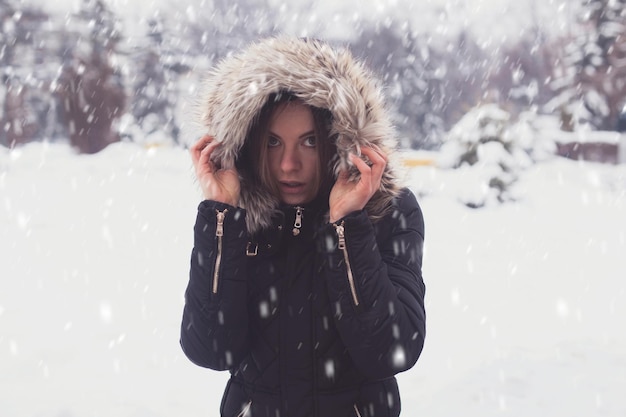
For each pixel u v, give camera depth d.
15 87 44.84
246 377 1.81
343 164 1.70
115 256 9.59
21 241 10.59
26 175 21.06
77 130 38.03
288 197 1.78
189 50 44.41
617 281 8.69
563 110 35.59
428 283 8.41
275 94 1.70
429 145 48.44
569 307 7.29
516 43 62.38
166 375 5.06
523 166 16.72
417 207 1.89
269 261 1.78
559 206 16.17
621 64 35.38
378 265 1.65
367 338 1.63
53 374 5.03
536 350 5.53
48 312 6.69
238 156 1.82
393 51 51.88
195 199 16.38
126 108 39.97
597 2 35.56
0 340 5.80
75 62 38.59
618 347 5.45
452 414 4.22
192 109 1.97
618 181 21.48
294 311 1.75
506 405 4.30
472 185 15.95
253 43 1.87
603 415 4.12
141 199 16.22
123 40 41.16
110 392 4.70
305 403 1.74
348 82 1.69
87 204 15.19
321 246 1.65
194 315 1.71
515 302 7.50
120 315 6.61
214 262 1.68
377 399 1.80
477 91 62.81
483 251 10.71
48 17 44.16
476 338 6.10
